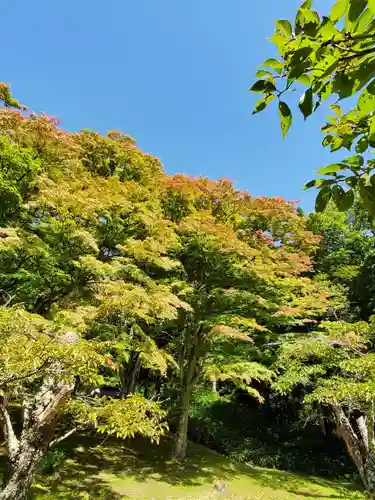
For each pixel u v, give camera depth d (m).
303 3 1.02
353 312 13.20
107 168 11.82
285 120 1.21
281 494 8.53
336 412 8.05
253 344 11.05
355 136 1.37
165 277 10.16
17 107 11.05
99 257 9.38
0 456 6.86
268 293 10.28
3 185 7.07
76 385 5.64
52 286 7.87
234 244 9.02
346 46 1.04
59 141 9.43
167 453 10.80
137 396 5.09
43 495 6.16
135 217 9.13
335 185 1.29
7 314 3.94
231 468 10.34
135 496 7.21
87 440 10.55
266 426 14.90
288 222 12.01
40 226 7.95
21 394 4.90
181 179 10.93
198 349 10.93
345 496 8.79
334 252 14.57
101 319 7.17
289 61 1.11
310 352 8.65
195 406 15.56
